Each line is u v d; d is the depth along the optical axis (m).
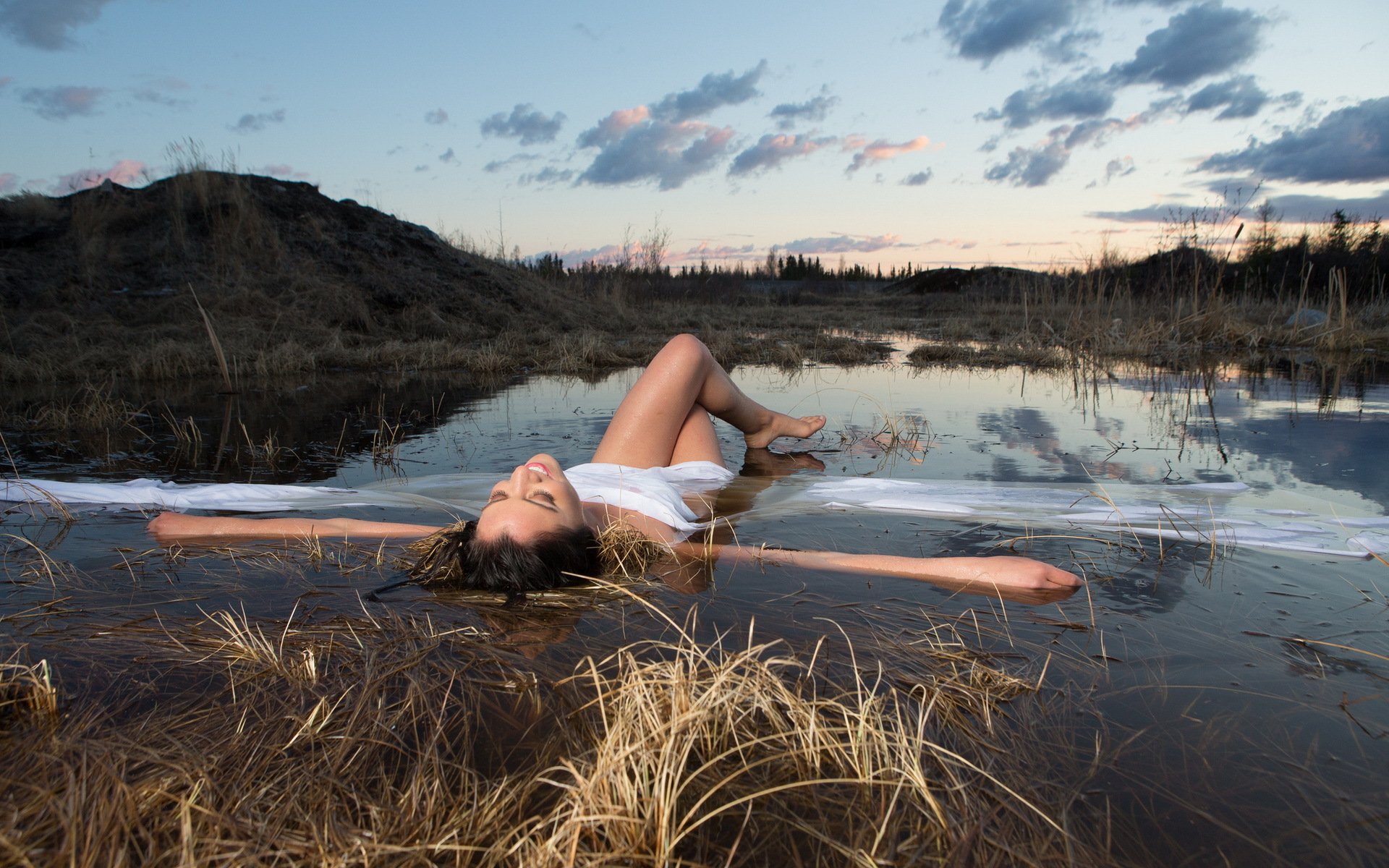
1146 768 1.43
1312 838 1.25
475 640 2.04
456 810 1.31
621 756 1.29
